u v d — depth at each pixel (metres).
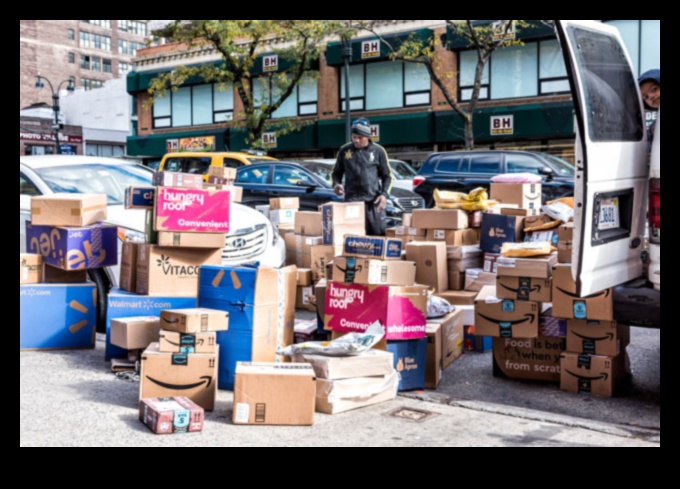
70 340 6.39
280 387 4.44
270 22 26.97
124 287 6.11
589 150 4.49
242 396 4.44
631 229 5.02
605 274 4.73
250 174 15.38
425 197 15.63
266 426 4.43
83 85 120.75
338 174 8.53
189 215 5.80
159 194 5.70
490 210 7.80
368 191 8.30
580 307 5.20
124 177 8.13
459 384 5.58
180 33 27.61
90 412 4.64
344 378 4.75
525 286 5.48
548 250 5.50
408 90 28.95
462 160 15.45
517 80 26.11
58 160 7.98
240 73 28.02
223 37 26.84
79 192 7.58
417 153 28.80
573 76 4.43
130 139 38.91
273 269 5.35
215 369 4.74
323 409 4.71
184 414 4.29
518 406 5.02
